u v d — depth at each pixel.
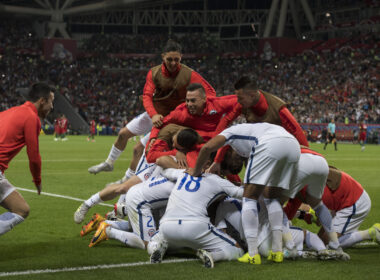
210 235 4.79
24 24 61.41
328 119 40.28
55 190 10.17
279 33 54.75
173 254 5.16
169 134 5.97
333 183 5.26
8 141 4.96
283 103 5.33
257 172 4.70
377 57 46.97
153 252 4.74
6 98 51.53
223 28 60.50
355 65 48.16
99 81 56.50
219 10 60.59
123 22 62.31
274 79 52.62
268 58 54.81
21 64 55.50
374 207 8.45
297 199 5.36
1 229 4.89
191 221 4.75
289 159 4.68
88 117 51.53
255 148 4.72
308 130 40.06
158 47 60.59
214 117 5.98
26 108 5.09
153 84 6.68
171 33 62.19
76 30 61.66
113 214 6.41
